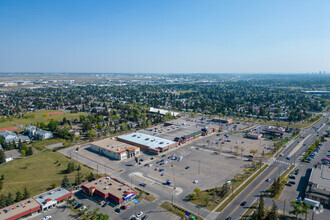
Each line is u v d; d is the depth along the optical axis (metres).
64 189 129.62
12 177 149.12
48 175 152.25
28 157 184.00
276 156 186.50
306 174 152.88
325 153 192.50
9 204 113.75
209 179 146.25
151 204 118.12
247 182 141.50
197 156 187.38
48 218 105.81
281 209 113.12
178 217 107.31
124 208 114.25
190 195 121.81
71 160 178.50
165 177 149.12
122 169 162.12
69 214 110.56
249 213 109.94
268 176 149.75
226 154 191.88
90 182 135.38
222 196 125.06
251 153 192.12
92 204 119.31
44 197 120.75
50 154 191.12
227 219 104.56
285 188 134.25
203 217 107.06
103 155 189.75
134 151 188.50
